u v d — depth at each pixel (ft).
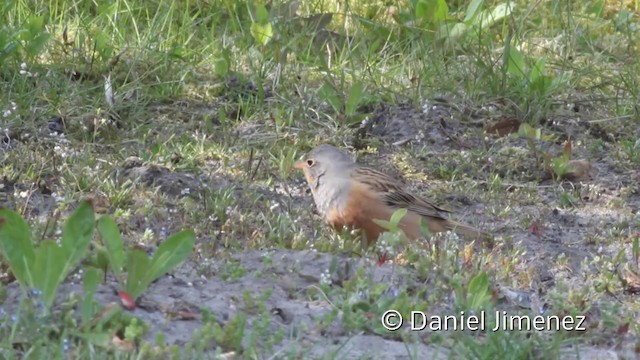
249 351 23.89
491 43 50.80
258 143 41.93
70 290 26.25
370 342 25.86
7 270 27.40
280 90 45.98
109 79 43.45
